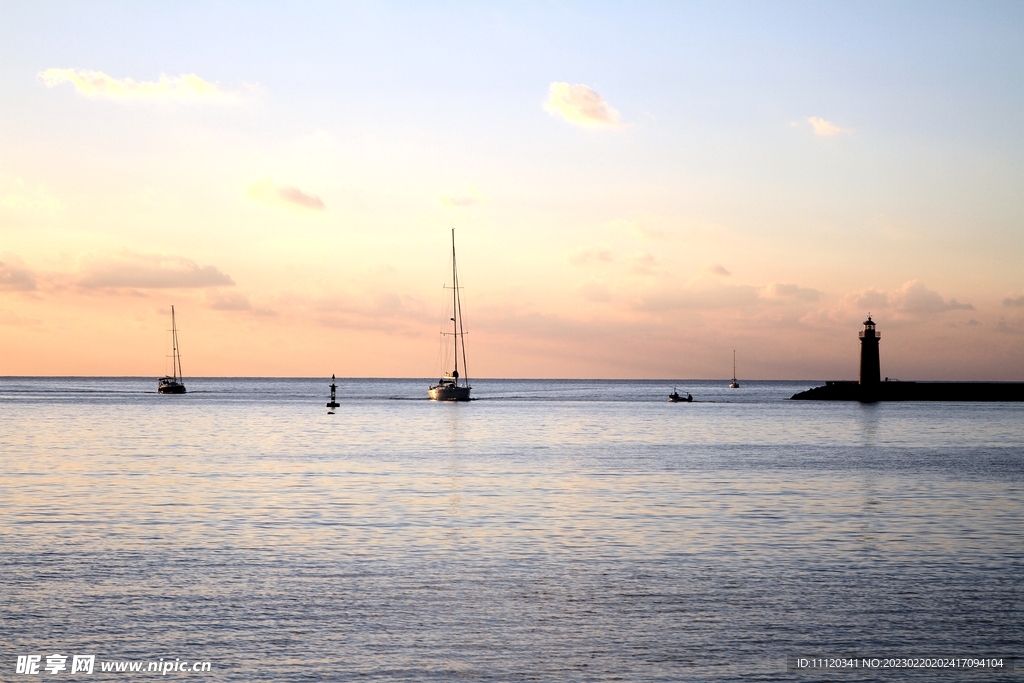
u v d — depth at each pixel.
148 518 35.03
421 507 38.09
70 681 18.98
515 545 30.55
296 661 19.98
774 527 34.03
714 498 41.25
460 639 21.31
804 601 24.14
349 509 37.44
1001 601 24.20
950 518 36.12
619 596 24.53
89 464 53.75
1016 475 50.75
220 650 20.53
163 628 21.80
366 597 24.27
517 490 43.59
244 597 24.14
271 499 40.00
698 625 22.33
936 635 21.73
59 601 23.62
